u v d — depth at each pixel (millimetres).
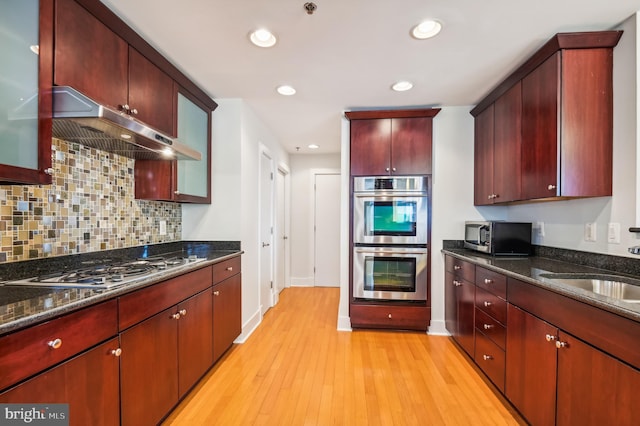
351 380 2070
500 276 1836
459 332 2529
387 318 2910
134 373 1346
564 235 2031
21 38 1122
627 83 1574
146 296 1429
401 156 2898
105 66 1501
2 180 1085
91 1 1384
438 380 2070
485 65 2078
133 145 1732
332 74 2223
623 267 1584
